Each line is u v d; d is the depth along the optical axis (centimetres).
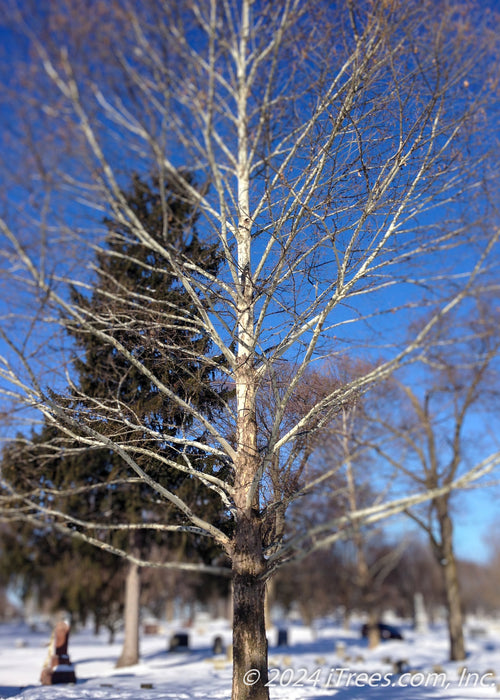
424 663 2127
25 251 672
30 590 2295
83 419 931
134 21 643
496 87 798
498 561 7762
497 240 768
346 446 1325
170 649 2438
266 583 874
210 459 1017
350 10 781
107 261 1056
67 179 673
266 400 1009
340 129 864
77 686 1371
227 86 771
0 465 1092
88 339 1066
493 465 669
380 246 847
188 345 977
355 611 5403
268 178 857
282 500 909
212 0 693
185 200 809
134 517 1627
